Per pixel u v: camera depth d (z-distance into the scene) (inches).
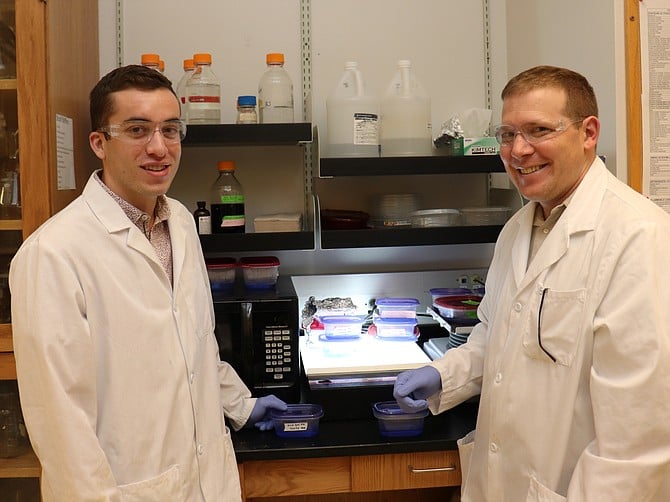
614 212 49.8
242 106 75.5
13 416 66.5
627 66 67.1
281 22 86.4
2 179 65.0
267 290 76.4
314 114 87.4
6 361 65.2
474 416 70.9
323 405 69.4
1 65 64.5
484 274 89.5
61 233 48.1
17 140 64.5
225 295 72.9
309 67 87.0
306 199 87.7
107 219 50.5
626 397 44.6
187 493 50.9
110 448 48.1
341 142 77.1
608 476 44.4
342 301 81.4
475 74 90.0
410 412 65.2
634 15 66.8
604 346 46.7
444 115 89.9
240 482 62.9
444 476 65.7
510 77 90.4
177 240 56.5
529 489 51.5
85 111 75.0
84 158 74.2
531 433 51.7
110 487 45.6
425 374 62.1
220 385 63.4
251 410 65.7
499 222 80.4
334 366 69.1
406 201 82.7
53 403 44.6
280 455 62.4
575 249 50.9
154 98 49.8
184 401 51.6
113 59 84.8
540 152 51.1
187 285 55.6
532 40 83.8
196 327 55.4
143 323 49.8
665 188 68.7
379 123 81.4
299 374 72.9
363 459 64.7
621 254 47.4
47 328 45.0
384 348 76.8
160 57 85.1
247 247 75.0
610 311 46.8
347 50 87.6
